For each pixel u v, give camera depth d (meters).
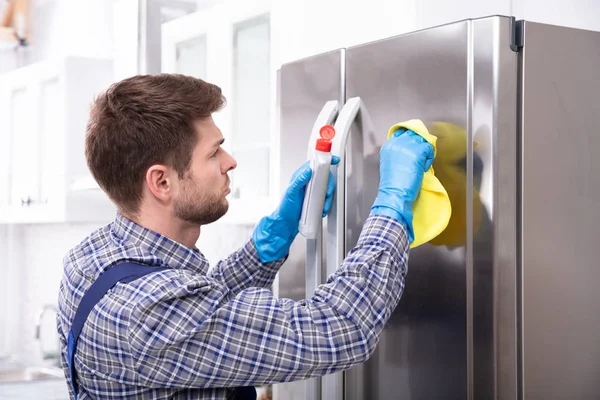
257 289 1.11
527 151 1.16
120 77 2.95
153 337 1.03
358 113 1.33
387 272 1.09
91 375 1.11
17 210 3.44
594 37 1.24
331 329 1.07
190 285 1.05
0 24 3.75
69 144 3.03
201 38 2.57
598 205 1.25
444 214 1.15
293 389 1.54
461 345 1.17
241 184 2.41
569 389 1.21
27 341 3.86
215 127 1.17
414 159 1.15
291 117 1.50
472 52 1.16
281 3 2.21
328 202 1.28
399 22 2.00
